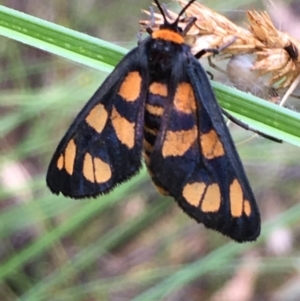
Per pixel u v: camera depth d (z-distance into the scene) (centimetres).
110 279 16
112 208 18
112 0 18
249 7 17
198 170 12
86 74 16
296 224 17
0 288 16
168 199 16
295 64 12
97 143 12
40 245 16
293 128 11
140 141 12
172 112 12
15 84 17
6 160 16
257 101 11
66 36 12
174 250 17
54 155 12
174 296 18
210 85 12
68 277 16
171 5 16
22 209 16
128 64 12
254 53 12
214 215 11
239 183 11
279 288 17
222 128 12
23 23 12
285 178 17
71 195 12
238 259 16
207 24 12
